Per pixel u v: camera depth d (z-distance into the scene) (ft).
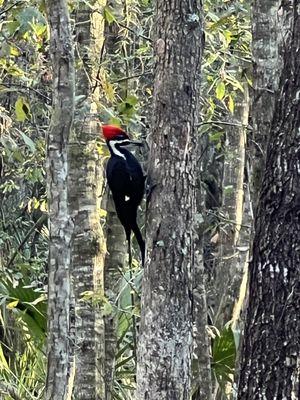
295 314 23.77
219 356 42.70
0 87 46.24
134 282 44.19
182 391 27.99
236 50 47.06
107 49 47.03
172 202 27.61
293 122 23.82
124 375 45.44
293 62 23.93
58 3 28.30
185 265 27.81
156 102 27.94
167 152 27.66
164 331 27.71
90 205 38.06
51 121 28.55
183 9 27.73
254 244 24.56
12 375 44.50
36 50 45.93
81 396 38.40
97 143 39.29
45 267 64.44
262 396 23.95
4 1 43.78
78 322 38.40
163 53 27.81
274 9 32.50
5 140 44.65
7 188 57.82
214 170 76.23
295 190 23.80
